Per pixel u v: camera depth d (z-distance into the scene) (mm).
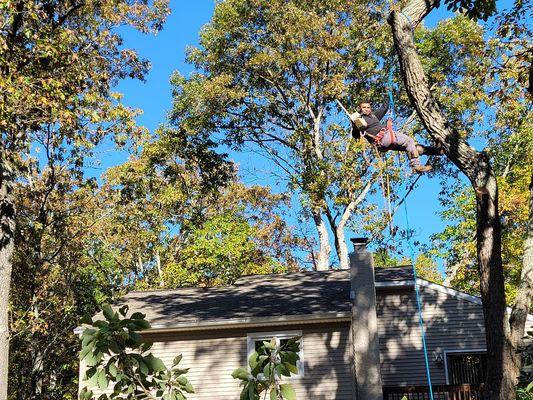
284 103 41062
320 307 20547
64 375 35688
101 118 21562
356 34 38562
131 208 39438
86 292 35625
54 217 30406
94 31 23016
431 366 22547
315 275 25609
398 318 23125
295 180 38312
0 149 19484
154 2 23906
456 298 23000
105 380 4938
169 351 20688
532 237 9438
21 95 17719
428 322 22922
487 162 9312
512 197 34250
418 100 9562
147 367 5004
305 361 20156
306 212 40844
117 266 43469
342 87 36969
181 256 40594
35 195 29625
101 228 40062
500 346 8836
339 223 38438
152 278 41719
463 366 22906
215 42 40125
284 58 37406
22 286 30266
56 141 22922
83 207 32438
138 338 4980
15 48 18766
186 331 20734
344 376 19906
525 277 9211
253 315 20391
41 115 19422
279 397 4949
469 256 36406
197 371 20453
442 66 38281
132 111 24406
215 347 20609
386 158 35812
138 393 5160
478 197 9297
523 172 36594
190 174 42094
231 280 38469
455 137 9453
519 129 37031
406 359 22734
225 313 20922
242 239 38625
